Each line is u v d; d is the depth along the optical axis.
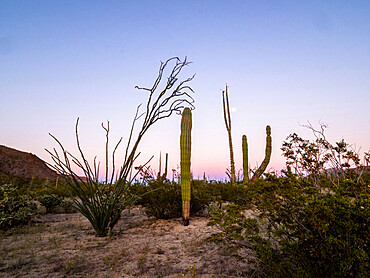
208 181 14.39
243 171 14.33
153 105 6.97
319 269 2.55
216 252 4.62
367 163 3.61
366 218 2.20
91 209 6.34
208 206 9.33
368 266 2.23
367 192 2.46
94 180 6.56
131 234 6.60
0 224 6.78
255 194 2.89
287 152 4.73
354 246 2.38
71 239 6.00
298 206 2.62
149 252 4.87
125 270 3.90
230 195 11.33
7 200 7.25
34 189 15.27
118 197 6.82
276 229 2.92
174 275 3.58
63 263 4.22
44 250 5.02
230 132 15.82
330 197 2.49
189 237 6.04
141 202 9.10
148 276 3.66
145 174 9.24
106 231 6.40
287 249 2.75
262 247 2.98
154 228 7.35
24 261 4.30
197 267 3.92
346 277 2.38
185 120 8.46
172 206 8.86
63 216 9.86
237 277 3.34
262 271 3.24
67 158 6.41
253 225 3.20
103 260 4.40
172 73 7.05
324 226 2.25
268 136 14.16
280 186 2.61
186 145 8.11
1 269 3.94
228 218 3.21
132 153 6.80
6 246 5.33
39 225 7.68
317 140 4.54
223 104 16.41
